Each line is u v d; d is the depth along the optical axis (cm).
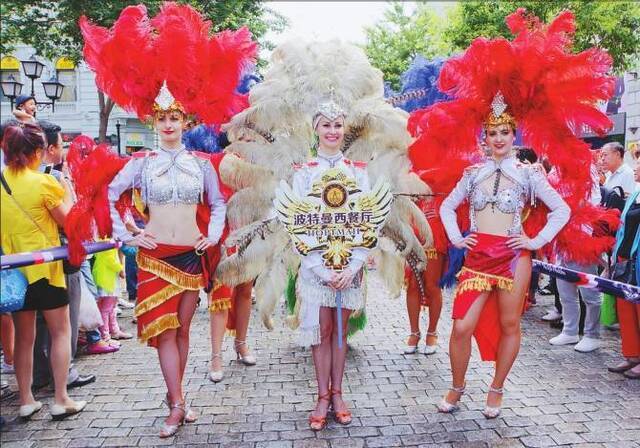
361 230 282
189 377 359
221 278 306
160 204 279
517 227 287
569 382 347
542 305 563
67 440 274
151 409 311
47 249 289
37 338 336
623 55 904
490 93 294
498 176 290
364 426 287
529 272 288
